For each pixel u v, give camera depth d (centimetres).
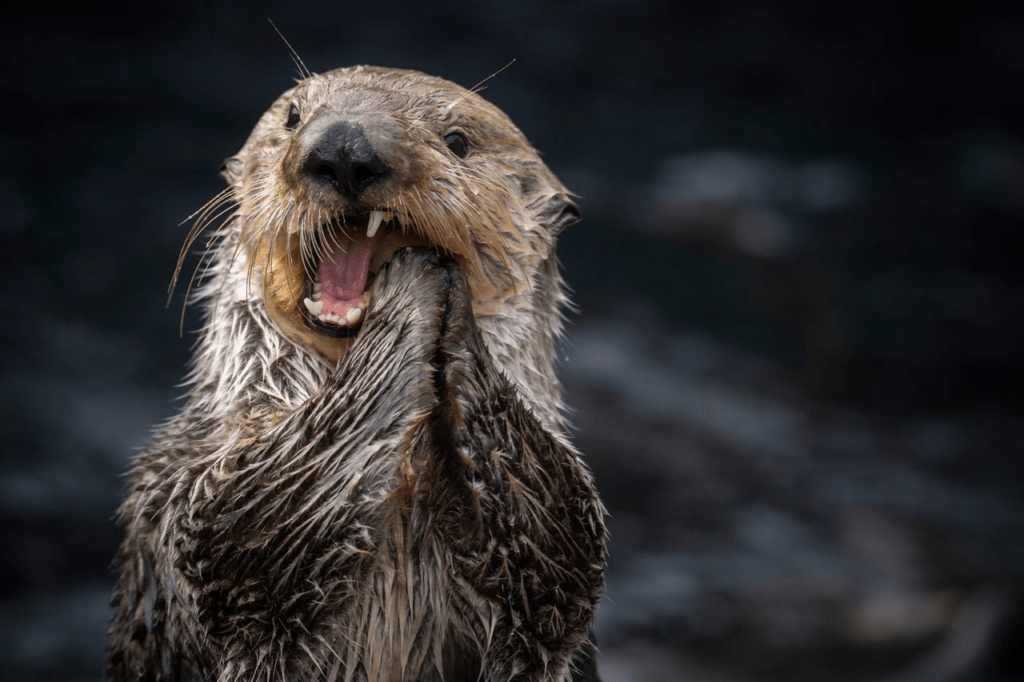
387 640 1027
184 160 5447
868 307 5166
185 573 1023
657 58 7706
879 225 5941
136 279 4362
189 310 4200
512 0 8044
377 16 7569
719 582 3173
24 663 2623
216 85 6341
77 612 2819
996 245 5934
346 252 1079
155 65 6481
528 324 1201
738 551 3359
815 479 3853
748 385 4531
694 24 8056
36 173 5147
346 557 977
